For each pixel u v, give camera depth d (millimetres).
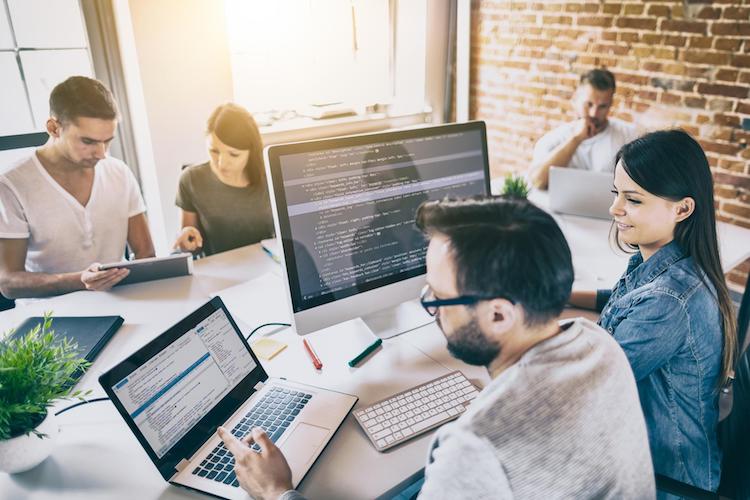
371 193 1213
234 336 1088
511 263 612
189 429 938
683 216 1058
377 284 1253
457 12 3355
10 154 2342
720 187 2447
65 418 1030
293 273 1150
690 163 1020
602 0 2613
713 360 1043
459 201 686
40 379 899
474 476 589
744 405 1016
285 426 980
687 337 1008
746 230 1931
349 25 3135
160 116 2551
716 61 2299
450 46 3451
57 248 1753
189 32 2510
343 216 1187
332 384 1110
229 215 2037
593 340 705
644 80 2561
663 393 1060
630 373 722
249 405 1040
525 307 630
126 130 2645
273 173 1095
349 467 902
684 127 2484
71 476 893
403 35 3328
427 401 1032
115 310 1438
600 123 2629
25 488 869
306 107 3164
